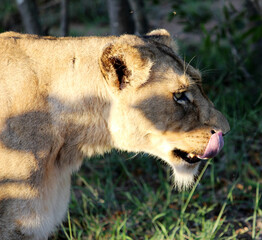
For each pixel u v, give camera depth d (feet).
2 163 20.66
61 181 23.25
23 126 21.01
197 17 46.34
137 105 22.16
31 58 21.75
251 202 31.48
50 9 73.05
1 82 21.01
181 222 28.14
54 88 21.70
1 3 72.84
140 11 44.65
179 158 23.99
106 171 35.12
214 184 34.09
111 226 29.40
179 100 22.54
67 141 22.36
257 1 40.93
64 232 28.07
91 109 22.20
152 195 31.83
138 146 23.13
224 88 43.37
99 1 81.92
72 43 22.39
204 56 48.52
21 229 21.31
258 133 37.99
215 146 23.00
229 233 28.60
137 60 21.44
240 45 45.68
